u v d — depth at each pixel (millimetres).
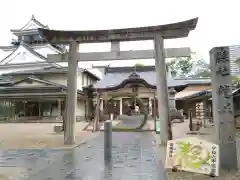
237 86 18641
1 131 17344
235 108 19203
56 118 29375
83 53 11258
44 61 35219
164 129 10477
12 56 36750
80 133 16156
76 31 11109
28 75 32969
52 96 28516
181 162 6219
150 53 11008
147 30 10820
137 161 7441
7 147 10234
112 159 7762
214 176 5676
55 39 11273
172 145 6496
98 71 41312
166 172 6121
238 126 17141
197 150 6145
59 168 6688
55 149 9727
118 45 11180
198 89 37281
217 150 5902
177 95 37281
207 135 13609
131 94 19031
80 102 30984
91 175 5969
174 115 26234
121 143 11266
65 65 34906
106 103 30250
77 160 7703
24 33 39688
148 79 31344
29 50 36125
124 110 32562
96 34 11148
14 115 30406
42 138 13227
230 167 6180
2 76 33781
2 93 29719
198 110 23141
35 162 7441
